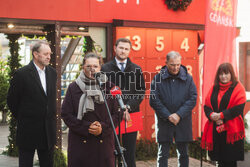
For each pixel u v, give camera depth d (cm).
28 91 487
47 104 496
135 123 550
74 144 433
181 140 573
